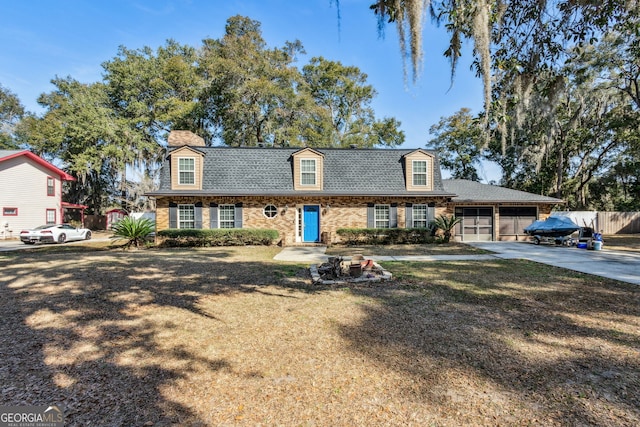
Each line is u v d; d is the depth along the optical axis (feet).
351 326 14.62
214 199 50.19
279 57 89.40
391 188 53.16
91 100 86.33
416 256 36.68
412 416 8.23
